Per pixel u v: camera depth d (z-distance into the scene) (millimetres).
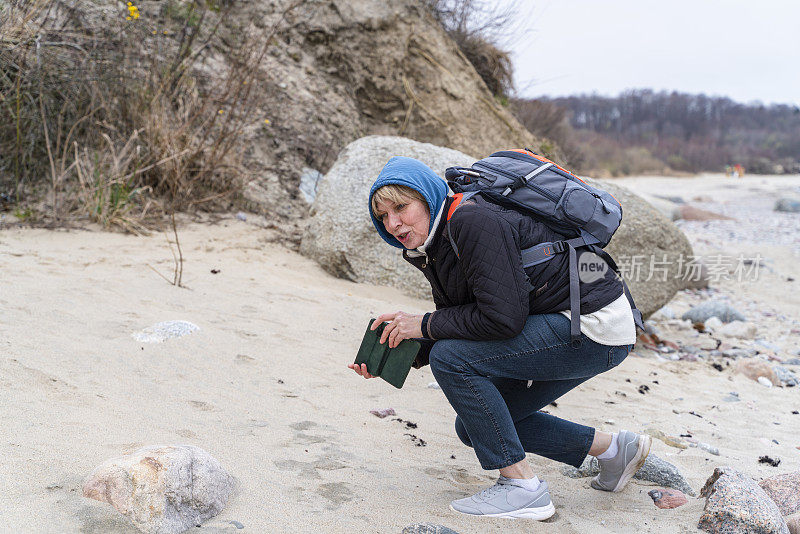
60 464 2453
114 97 7184
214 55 8609
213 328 4457
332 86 9688
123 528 2145
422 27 10367
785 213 23562
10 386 3055
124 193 6516
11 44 6570
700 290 10203
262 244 6715
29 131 6590
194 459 2389
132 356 3781
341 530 2367
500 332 2381
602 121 84062
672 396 5133
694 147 64562
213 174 7426
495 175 2520
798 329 8000
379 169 6613
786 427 4730
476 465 3266
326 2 9734
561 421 2893
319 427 3402
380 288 6281
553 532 2547
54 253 5398
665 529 2721
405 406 3955
